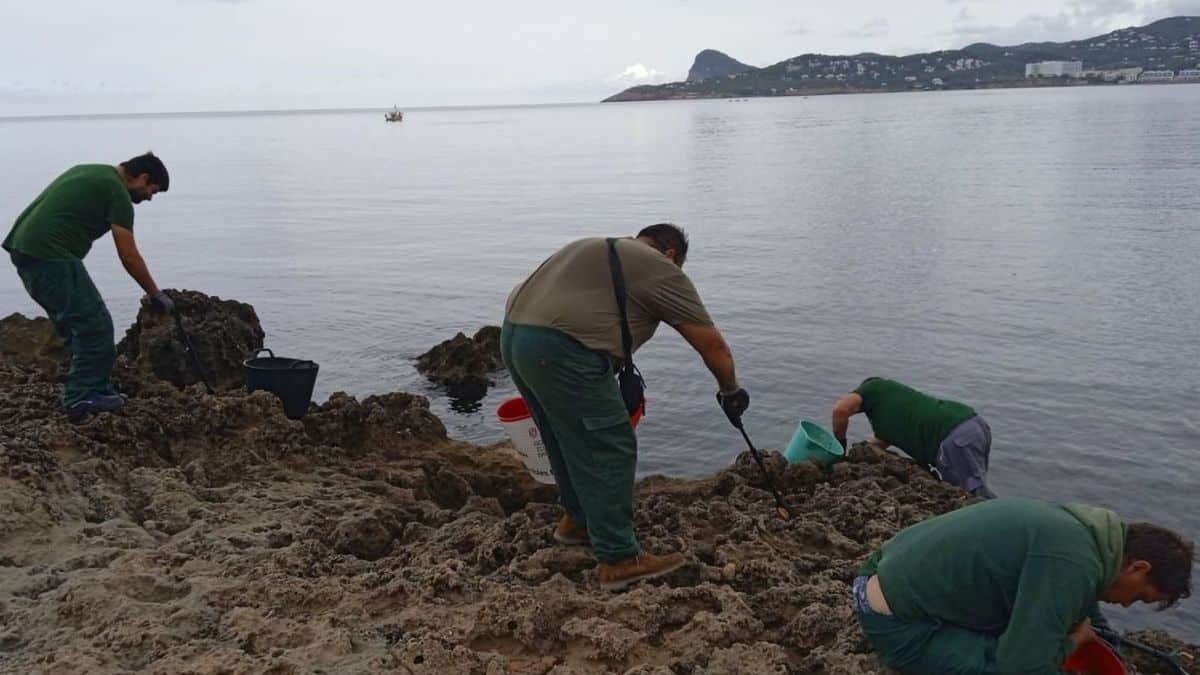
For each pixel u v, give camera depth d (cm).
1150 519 918
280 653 429
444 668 427
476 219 3109
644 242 515
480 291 1933
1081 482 988
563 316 465
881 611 407
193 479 669
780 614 491
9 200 3650
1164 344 1416
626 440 490
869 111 14062
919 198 3178
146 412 736
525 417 620
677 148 7119
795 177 4191
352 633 450
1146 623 700
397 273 2128
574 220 3030
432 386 1329
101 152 7900
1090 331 1488
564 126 15250
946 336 1484
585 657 448
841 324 1566
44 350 1052
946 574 385
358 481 714
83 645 430
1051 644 362
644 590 491
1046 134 6725
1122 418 1141
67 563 511
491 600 479
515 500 781
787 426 1152
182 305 1231
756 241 2411
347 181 4838
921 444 757
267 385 804
